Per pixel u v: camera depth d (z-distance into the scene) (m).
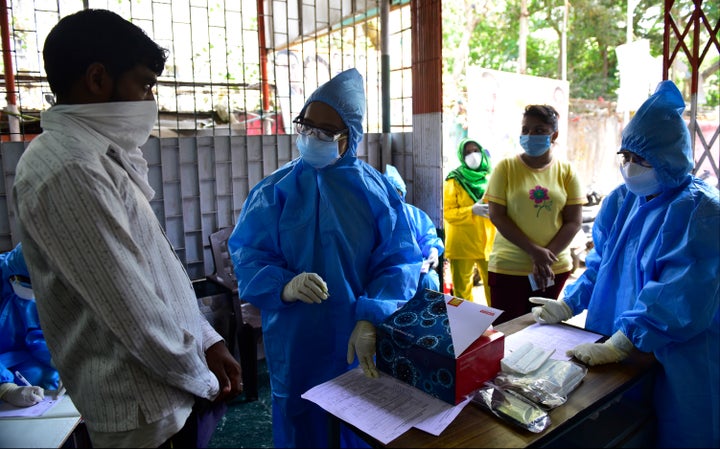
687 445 1.41
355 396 1.25
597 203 5.67
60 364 1.04
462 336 1.23
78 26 1.02
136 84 1.09
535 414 1.13
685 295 1.30
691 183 1.45
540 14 10.59
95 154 1.00
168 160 2.98
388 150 3.72
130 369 0.99
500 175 2.55
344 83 1.64
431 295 1.41
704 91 8.22
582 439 1.32
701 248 1.31
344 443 1.80
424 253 2.20
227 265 3.10
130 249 0.98
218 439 2.48
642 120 1.46
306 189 1.68
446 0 10.30
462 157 3.59
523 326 1.69
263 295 1.57
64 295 1.00
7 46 2.98
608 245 1.67
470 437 1.08
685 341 1.37
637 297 1.49
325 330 1.65
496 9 10.57
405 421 1.14
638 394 1.50
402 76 3.61
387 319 1.36
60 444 1.62
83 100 1.05
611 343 1.42
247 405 2.78
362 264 1.68
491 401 1.18
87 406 1.02
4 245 2.62
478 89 5.15
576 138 7.28
